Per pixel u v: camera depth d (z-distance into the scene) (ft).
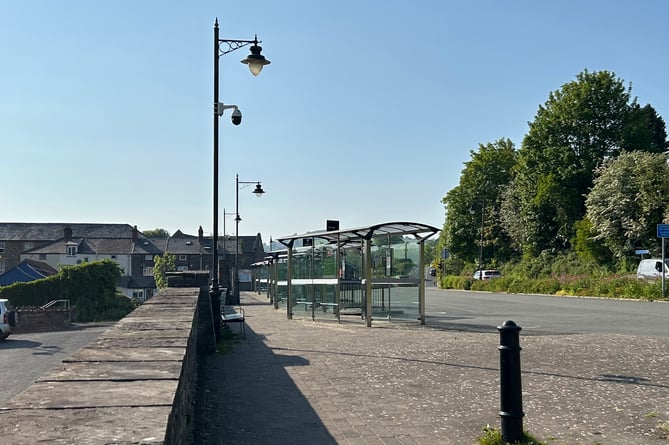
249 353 47.24
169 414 9.55
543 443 21.99
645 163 163.73
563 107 198.80
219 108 57.31
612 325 66.64
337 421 26.13
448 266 279.08
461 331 61.87
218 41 57.11
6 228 351.05
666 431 23.85
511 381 22.20
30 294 183.73
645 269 139.95
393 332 61.77
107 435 8.40
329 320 78.07
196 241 361.10
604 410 27.07
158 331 21.18
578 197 195.93
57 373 12.84
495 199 259.39
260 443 23.09
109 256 334.85
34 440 8.14
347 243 81.35
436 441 23.06
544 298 135.23
